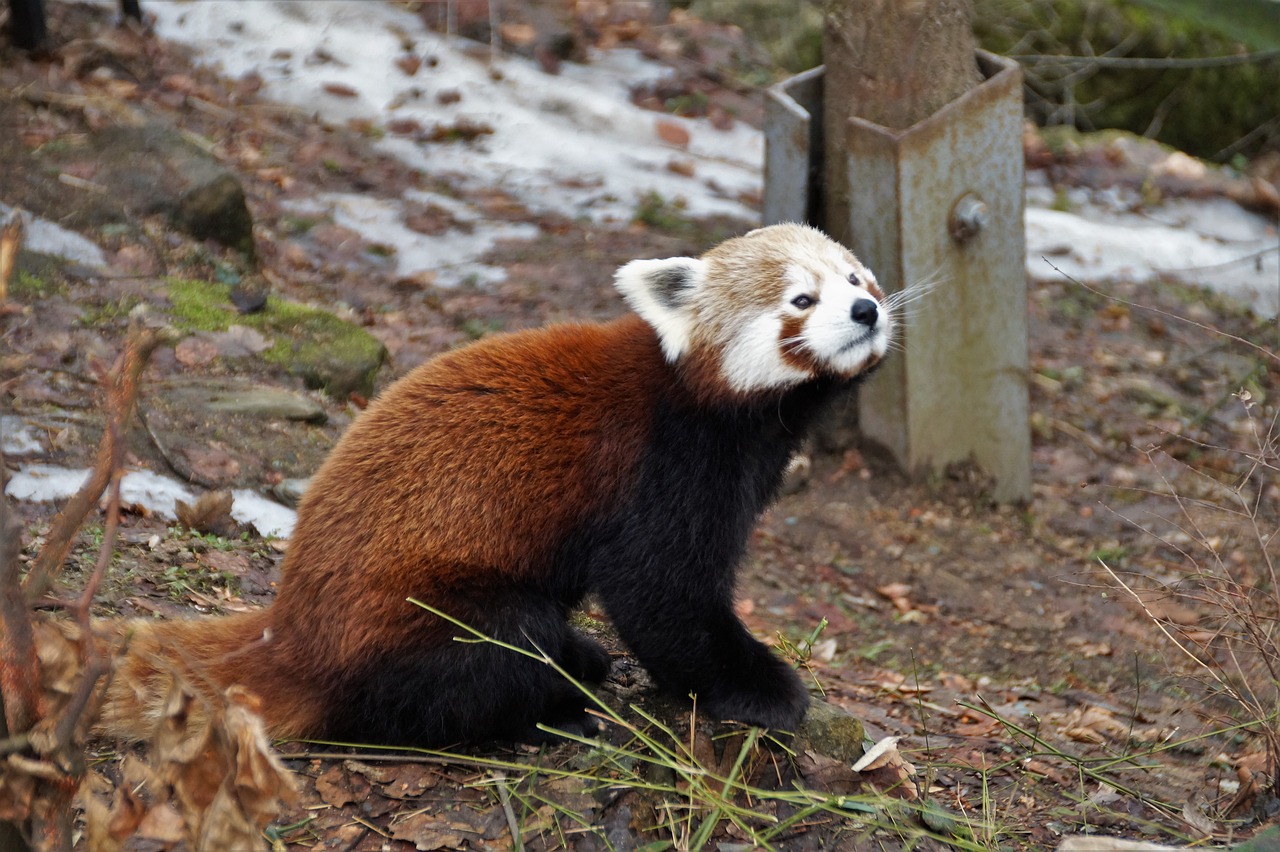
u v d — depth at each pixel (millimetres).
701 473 4992
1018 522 9820
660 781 4863
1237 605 6625
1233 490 7559
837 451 10070
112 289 8633
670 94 15922
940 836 4871
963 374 9734
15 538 3121
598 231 12484
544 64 15805
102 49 12570
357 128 13477
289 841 4344
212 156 10367
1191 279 13594
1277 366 11539
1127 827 5191
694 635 4973
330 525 4770
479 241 11969
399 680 4691
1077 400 11414
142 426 7414
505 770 4812
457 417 4855
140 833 3561
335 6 15344
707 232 12727
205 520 6703
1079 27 16766
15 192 9180
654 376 5074
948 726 6598
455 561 4734
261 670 4715
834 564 9031
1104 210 14914
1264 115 17047
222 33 14320
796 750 5070
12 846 3246
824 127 9711
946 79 9211
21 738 3146
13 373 7457
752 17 17719
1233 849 4270
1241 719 6258
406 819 4492
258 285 9672
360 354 9000
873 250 9367
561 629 5082
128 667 4469
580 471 4922
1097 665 7836
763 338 5109
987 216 9445
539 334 5246
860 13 9211
